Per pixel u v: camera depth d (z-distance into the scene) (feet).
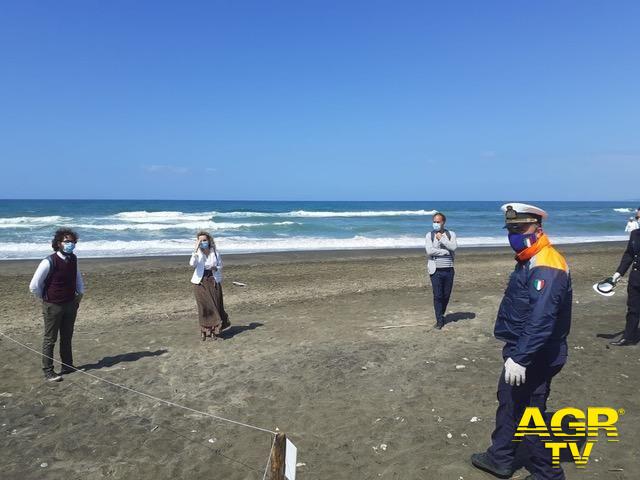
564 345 11.25
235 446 14.55
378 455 13.76
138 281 46.14
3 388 19.42
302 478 12.72
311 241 91.76
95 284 44.50
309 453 14.01
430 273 26.66
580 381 18.62
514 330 11.39
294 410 16.89
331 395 18.07
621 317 29.12
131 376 20.56
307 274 50.75
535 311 10.52
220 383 19.58
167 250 75.05
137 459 13.96
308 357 22.52
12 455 14.29
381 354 22.68
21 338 26.78
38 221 124.16
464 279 46.44
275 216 167.12
